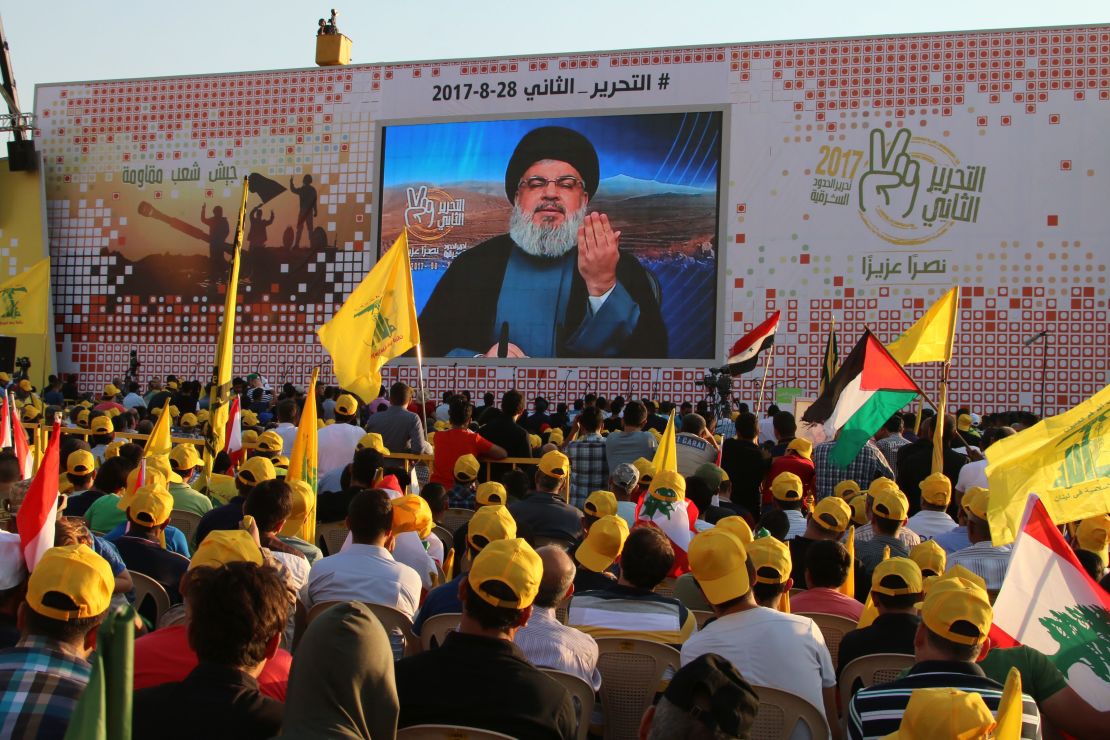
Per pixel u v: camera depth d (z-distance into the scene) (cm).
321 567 592
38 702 338
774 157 2377
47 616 349
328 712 285
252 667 341
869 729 407
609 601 559
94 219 2719
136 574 604
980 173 2300
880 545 770
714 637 489
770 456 1182
